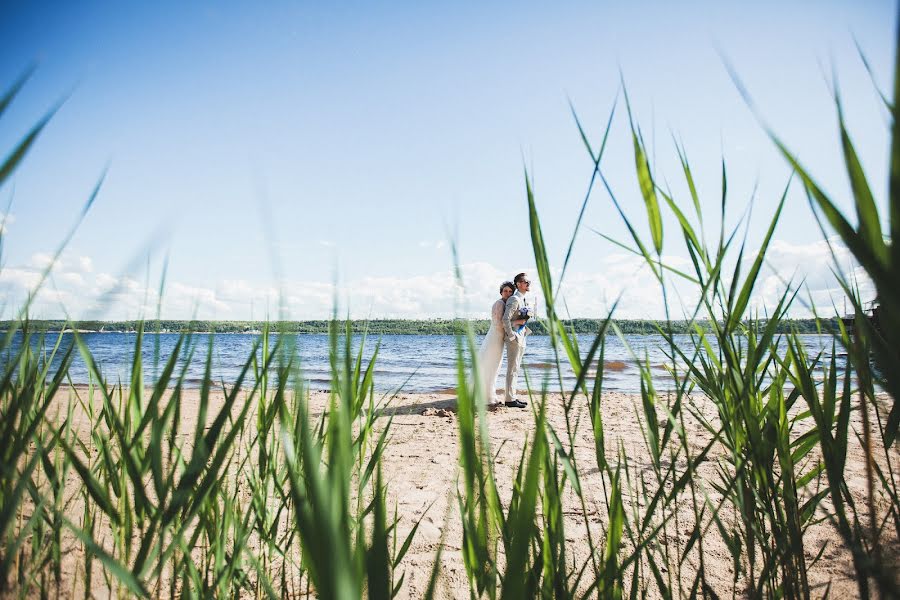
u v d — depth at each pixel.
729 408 1.13
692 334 1.16
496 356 7.25
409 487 3.48
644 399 1.14
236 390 0.71
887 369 0.43
